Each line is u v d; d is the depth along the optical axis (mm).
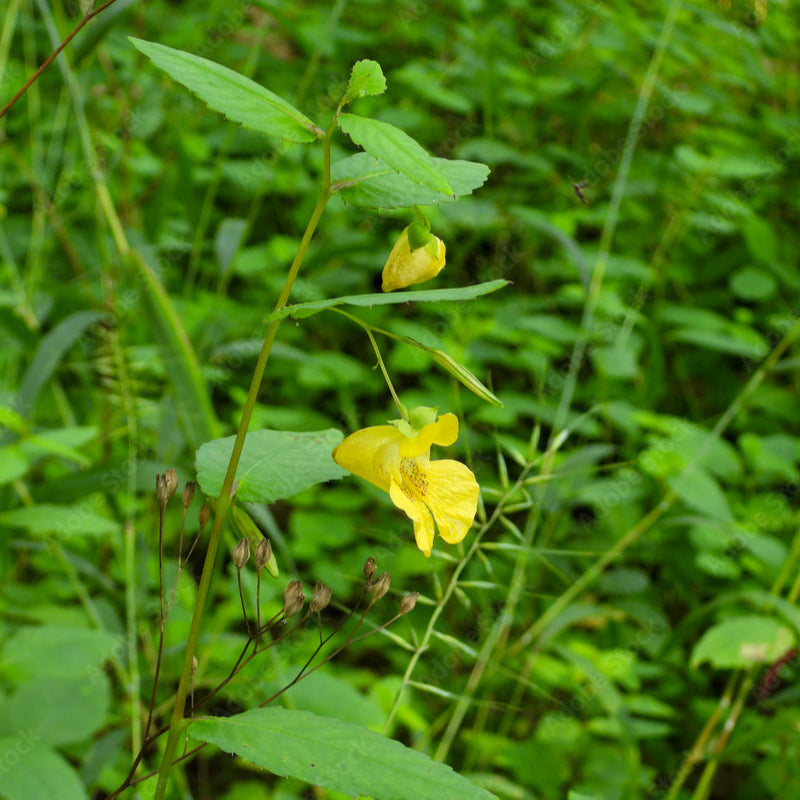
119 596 646
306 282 1020
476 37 949
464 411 932
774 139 1281
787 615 624
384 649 769
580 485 811
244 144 1124
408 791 418
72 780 519
